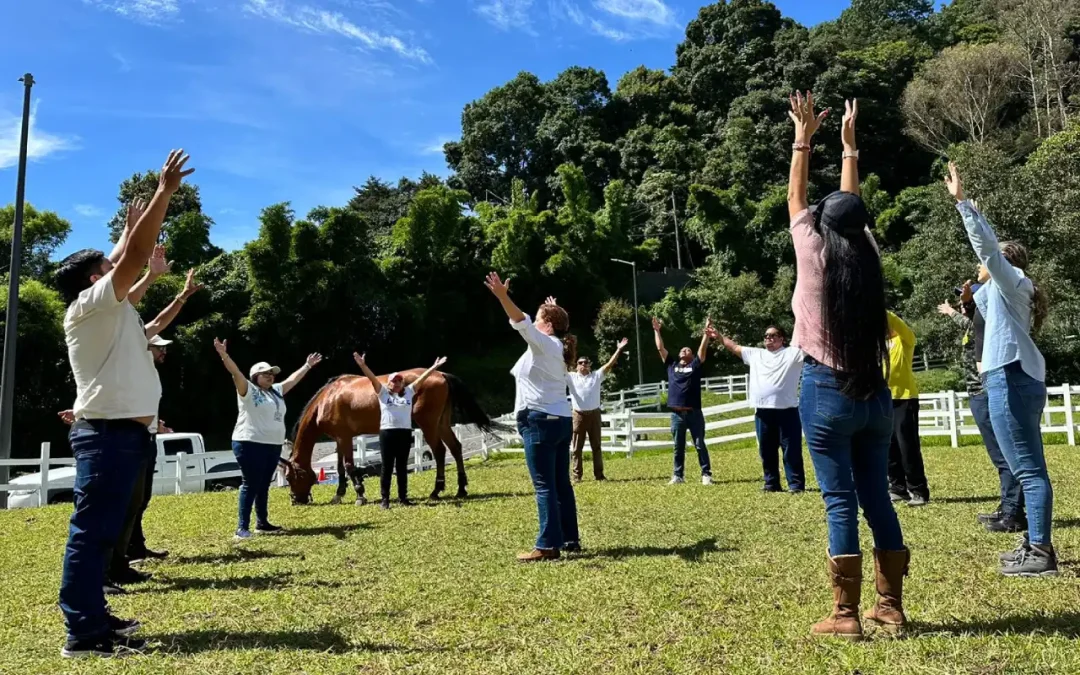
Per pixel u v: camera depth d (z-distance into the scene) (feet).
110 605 14.32
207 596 14.73
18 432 91.40
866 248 10.87
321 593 14.57
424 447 51.16
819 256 10.80
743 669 9.59
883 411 10.70
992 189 95.91
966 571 13.99
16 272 49.90
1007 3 206.80
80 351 11.46
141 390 11.73
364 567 16.98
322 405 31.45
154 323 17.58
